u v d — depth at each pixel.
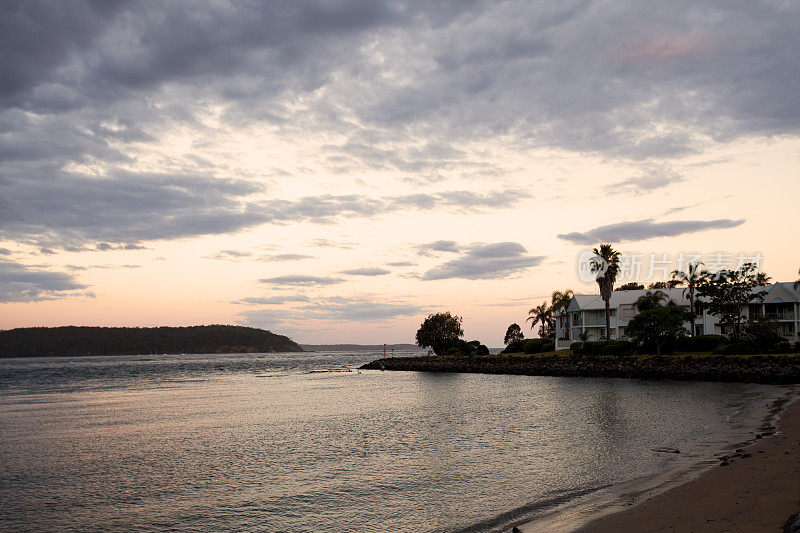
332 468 21.17
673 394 44.88
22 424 35.56
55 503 17.45
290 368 138.00
